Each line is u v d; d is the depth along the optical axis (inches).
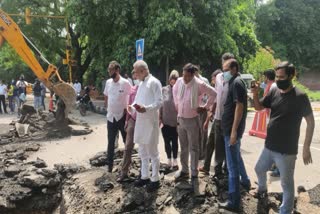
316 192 253.1
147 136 245.3
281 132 197.2
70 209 259.4
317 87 2036.2
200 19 771.4
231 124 217.2
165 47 747.4
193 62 810.2
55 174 308.3
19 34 502.3
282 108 196.7
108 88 291.9
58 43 1115.3
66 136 491.5
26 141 466.9
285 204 201.8
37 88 818.8
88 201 252.7
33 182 298.0
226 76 220.5
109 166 293.6
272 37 1930.4
